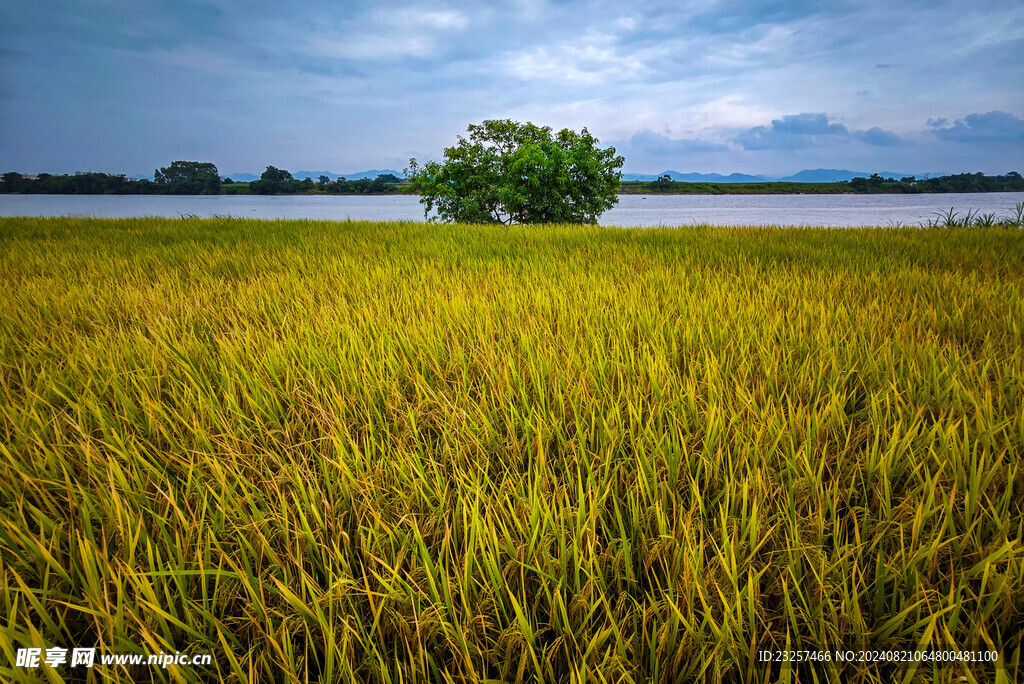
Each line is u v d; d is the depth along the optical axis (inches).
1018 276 173.9
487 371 98.8
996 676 37.4
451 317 135.6
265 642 46.4
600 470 68.1
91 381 96.4
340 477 64.1
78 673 47.1
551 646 44.6
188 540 53.6
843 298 148.2
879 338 110.6
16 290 174.6
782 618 45.9
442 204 774.5
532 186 711.7
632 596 51.1
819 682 43.9
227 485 61.3
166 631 44.3
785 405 83.8
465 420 79.6
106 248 278.8
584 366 99.7
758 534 53.6
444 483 65.7
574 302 148.2
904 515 56.0
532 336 117.1
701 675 40.4
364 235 351.6
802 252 245.6
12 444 73.0
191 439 77.0
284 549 56.2
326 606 48.6
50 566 53.3
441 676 43.9
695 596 48.2
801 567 49.5
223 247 294.8
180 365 104.8
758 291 159.6
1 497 65.8
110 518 57.1
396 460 69.9
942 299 143.3
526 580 52.9
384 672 41.6
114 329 133.2
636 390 86.1
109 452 71.3
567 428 79.1
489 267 220.2
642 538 54.2
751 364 97.7
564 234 349.1
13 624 43.3
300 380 97.0
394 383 92.4
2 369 103.9
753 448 66.7
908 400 82.3
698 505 57.7
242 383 93.2
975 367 90.0
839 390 87.7
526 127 743.7
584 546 53.5
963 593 48.8
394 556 52.6
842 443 71.9
